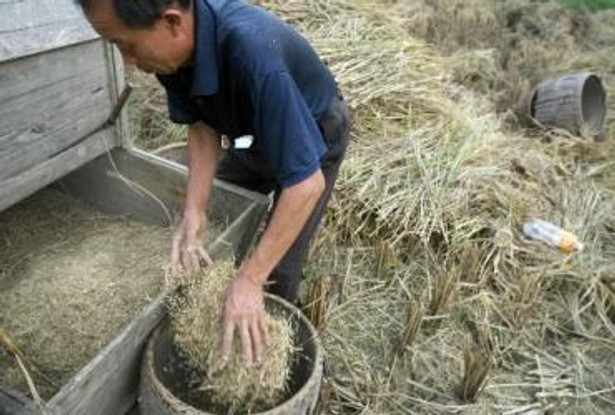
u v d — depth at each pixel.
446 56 4.15
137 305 1.79
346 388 2.09
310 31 3.37
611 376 2.31
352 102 2.99
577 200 3.10
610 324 2.51
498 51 4.56
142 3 1.09
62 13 1.71
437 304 2.39
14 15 1.56
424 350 2.28
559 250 2.74
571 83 3.66
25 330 1.67
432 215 2.62
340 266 2.54
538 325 2.47
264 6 3.43
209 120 1.57
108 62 1.96
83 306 1.76
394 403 2.07
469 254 2.52
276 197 2.01
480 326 2.37
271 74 1.24
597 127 3.83
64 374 1.57
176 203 2.11
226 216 2.05
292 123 1.26
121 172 2.14
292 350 1.58
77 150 1.93
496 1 5.52
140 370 1.59
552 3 5.54
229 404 1.54
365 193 2.64
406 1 4.70
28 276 1.86
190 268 1.63
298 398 1.46
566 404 2.18
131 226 2.15
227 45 1.27
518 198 2.87
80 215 2.19
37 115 1.74
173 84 1.47
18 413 1.26
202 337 1.54
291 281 2.01
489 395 2.16
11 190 1.71
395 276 2.53
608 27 5.33
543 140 3.66
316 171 1.31
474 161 2.96
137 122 3.05
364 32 3.42
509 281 2.58
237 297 1.39
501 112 3.90
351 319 2.36
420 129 3.00
